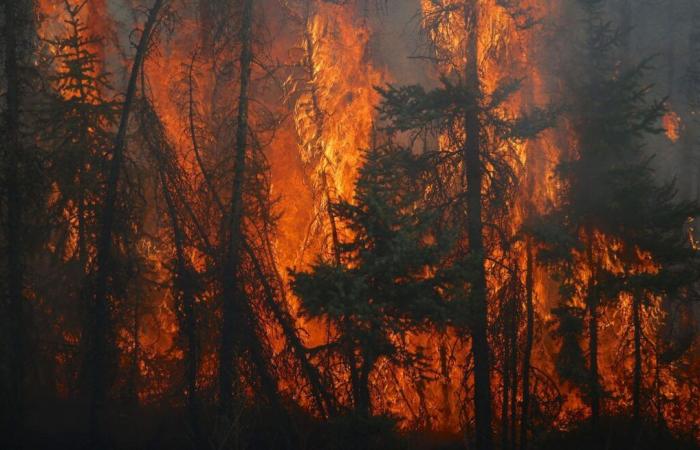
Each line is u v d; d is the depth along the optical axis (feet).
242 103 61.46
